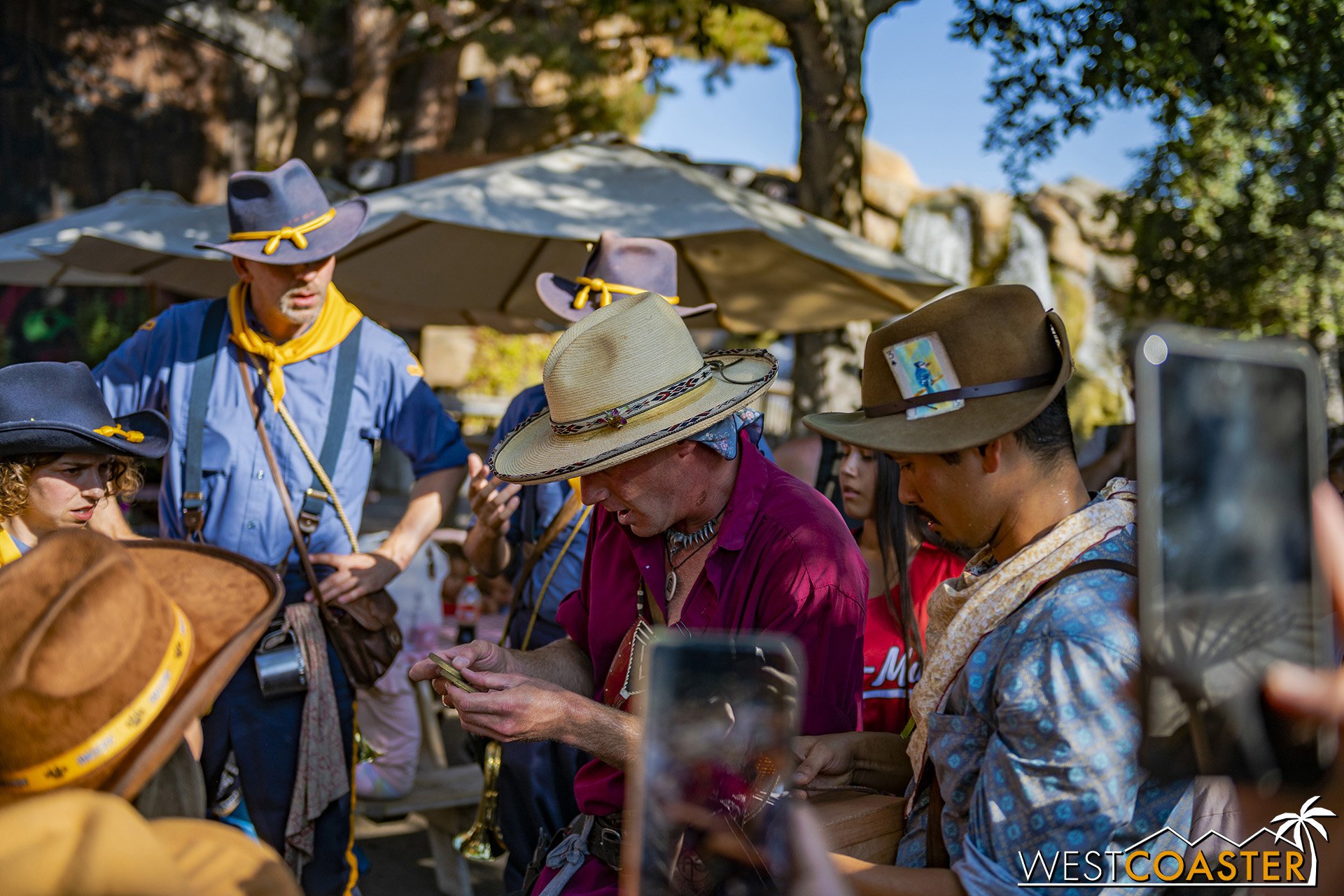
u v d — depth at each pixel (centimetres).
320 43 1481
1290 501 103
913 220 1367
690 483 196
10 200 1141
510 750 303
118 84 1226
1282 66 545
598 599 218
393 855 430
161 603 121
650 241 351
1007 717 140
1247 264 751
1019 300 155
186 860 115
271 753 274
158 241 575
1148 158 773
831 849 166
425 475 316
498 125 1658
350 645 288
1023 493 153
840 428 165
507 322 746
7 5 1120
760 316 592
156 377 291
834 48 671
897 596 256
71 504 224
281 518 288
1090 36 568
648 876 116
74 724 106
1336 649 101
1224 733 103
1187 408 104
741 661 118
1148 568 104
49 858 90
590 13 1173
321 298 290
